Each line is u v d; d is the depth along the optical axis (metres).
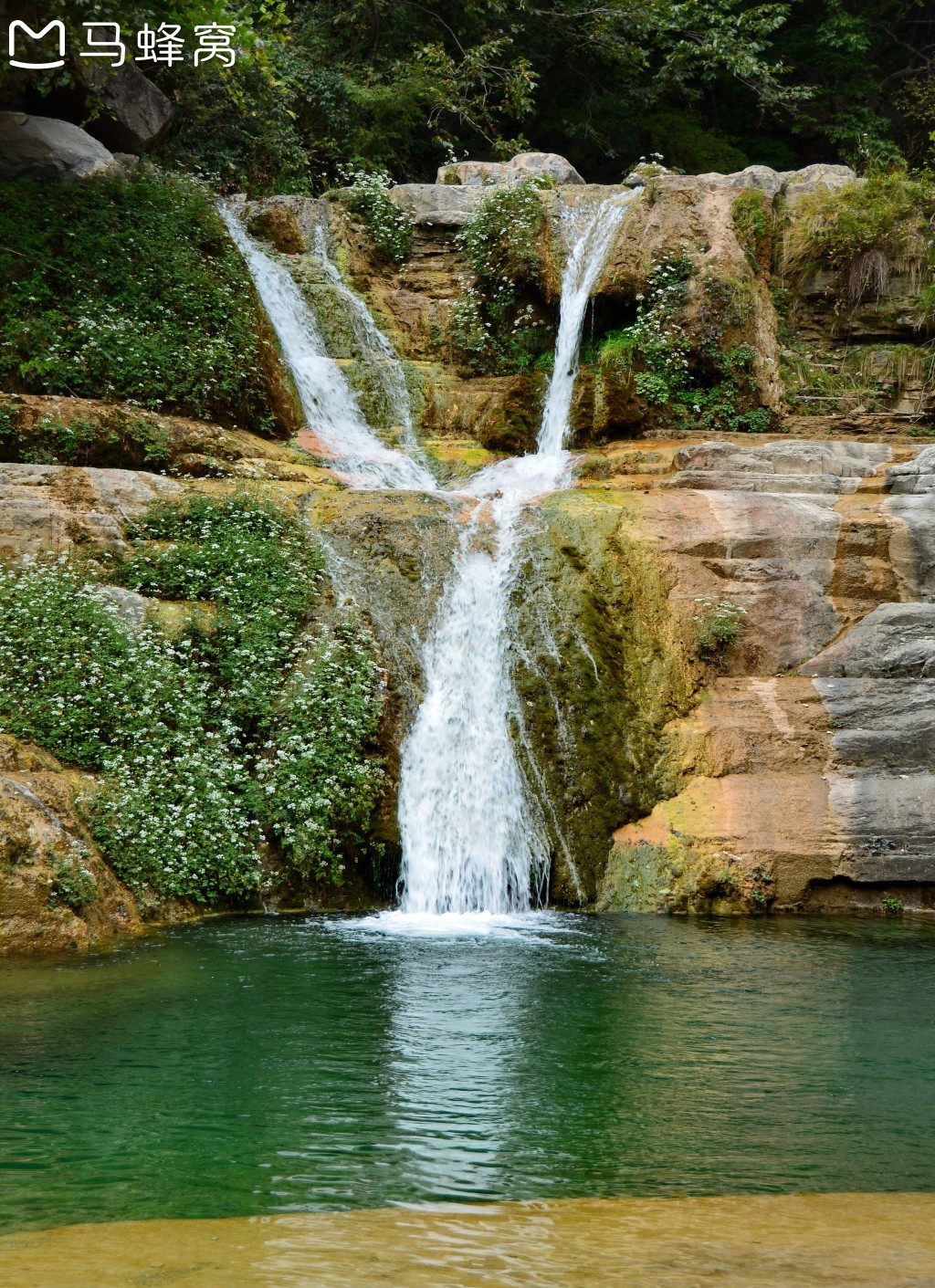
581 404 17.31
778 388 18.70
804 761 11.52
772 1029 6.93
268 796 10.54
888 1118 5.49
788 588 12.82
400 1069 6.13
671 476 14.66
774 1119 5.46
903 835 10.86
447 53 28.66
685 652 12.27
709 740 11.60
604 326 19.52
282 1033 6.70
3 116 17.97
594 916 10.42
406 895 10.78
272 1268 3.81
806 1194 4.59
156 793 10.12
